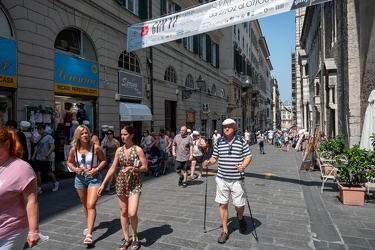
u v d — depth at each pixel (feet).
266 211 17.28
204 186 24.90
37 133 24.79
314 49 73.41
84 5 32.07
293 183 26.27
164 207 18.11
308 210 17.40
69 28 31.01
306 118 103.45
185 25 28.68
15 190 6.68
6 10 23.44
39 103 26.40
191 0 64.28
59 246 12.30
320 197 20.66
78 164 13.15
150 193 22.16
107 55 36.29
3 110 23.47
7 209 6.80
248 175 31.04
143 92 44.88
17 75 24.25
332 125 42.45
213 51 88.58
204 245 12.23
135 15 42.83
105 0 35.73
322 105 52.54
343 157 21.34
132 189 11.98
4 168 6.83
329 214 16.48
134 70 43.29
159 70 49.96
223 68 108.37
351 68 30.19
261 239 12.83
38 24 26.35
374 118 23.31
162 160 31.55
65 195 21.44
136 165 11.90
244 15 25.43
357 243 12.41
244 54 132.16
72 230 14.19
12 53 23.80
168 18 29.94
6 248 6.67
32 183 7.07
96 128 34.37
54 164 26.50
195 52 68.54
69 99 30.76
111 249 11.99
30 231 6.91
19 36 24.41
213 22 27.12
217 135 49.37
